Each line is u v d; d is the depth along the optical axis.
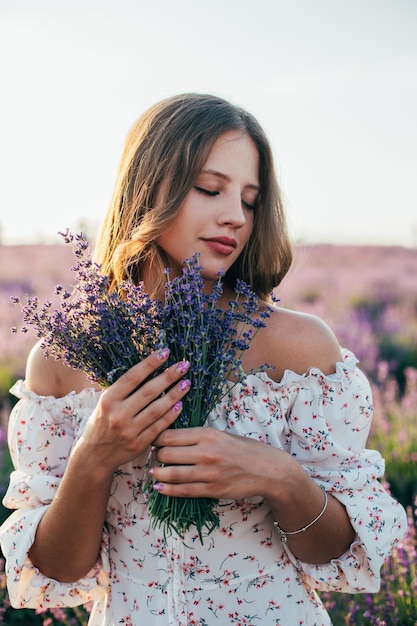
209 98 1.92
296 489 1.69
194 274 1.63
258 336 1.89
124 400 1.62
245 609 1.79
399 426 5.26
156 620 1.78
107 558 1.90
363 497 1.84
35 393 1.99
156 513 1.68
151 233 1.83
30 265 9.23
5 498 1.95
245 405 1.84
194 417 1.67
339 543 1.81
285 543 1.83
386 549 1.82
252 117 1.91
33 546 1.85
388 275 10.09
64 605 1.91
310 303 9.55
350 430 1.89
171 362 1.67
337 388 1.86
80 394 1.93
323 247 11.07
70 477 1.70
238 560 1.80
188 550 1.79
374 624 2.96
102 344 1.68
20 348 7.03
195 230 1.83
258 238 2.00
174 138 1.86
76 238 1.70
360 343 7.69
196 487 1.62
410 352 7.52
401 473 4.58
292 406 1.86
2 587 3.43
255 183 1.90
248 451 1.65
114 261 1.93
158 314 1.63
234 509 1.79
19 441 1.98
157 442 1.65
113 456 1.65
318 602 1.94
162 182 1.87
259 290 2.08
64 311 1.67
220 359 1.63
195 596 1.78
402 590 3.01
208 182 1.83
